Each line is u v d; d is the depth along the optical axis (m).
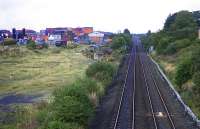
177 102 48.12
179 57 91.88
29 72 90.56
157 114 40.91
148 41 176.25
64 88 38.75
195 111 40.50
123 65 100.25
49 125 30.67
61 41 185.38
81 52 145.88
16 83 74.06
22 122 36.97
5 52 129.88
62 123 30.66
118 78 73.62
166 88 60.44
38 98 57.16
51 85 69.81
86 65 105.50
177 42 111.12
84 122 33.72
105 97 52.25
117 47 150.12
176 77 54.06
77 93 36.91
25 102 54.09
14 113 44.28
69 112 32.69
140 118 38.91
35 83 73.19
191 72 52.12
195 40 109.81
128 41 187.38
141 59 121.81
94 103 43.88
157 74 80.31
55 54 139.62
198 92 45.16
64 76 82.69
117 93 55.47
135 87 61.38
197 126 35.00
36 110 42.69
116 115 40.22
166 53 110.88
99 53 127.75
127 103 47.50
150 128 34.78
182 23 148.62
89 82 50.53
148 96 52.59
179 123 36.66
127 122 37.06
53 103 37.66
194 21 153.62
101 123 36.78
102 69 68.12
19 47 150.00
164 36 139.88
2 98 57.97
